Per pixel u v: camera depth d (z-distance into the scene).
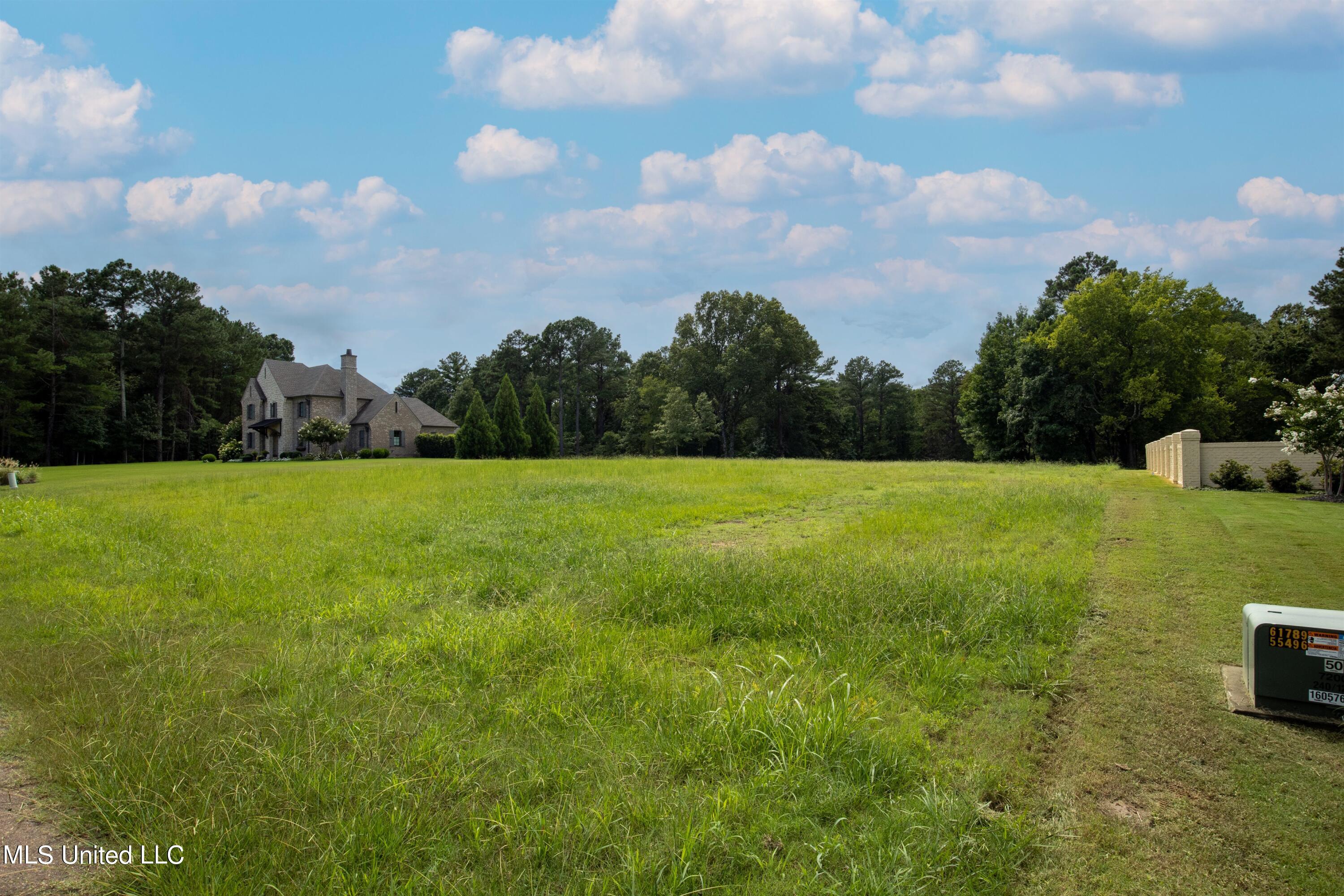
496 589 7.35
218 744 3.91
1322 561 7.97
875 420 83.25
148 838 3.09
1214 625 5.75
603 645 5.56
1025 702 4.41
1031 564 7.71
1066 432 42.81
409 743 3.93
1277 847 3.01
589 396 84.38
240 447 52.03
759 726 3.96
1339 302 36.97
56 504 14.66
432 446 52.41
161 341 58.41
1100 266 51.09
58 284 51.72
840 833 3.15
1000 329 51.25
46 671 5.16
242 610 6.84
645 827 3.19
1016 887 2.82
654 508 13.74
